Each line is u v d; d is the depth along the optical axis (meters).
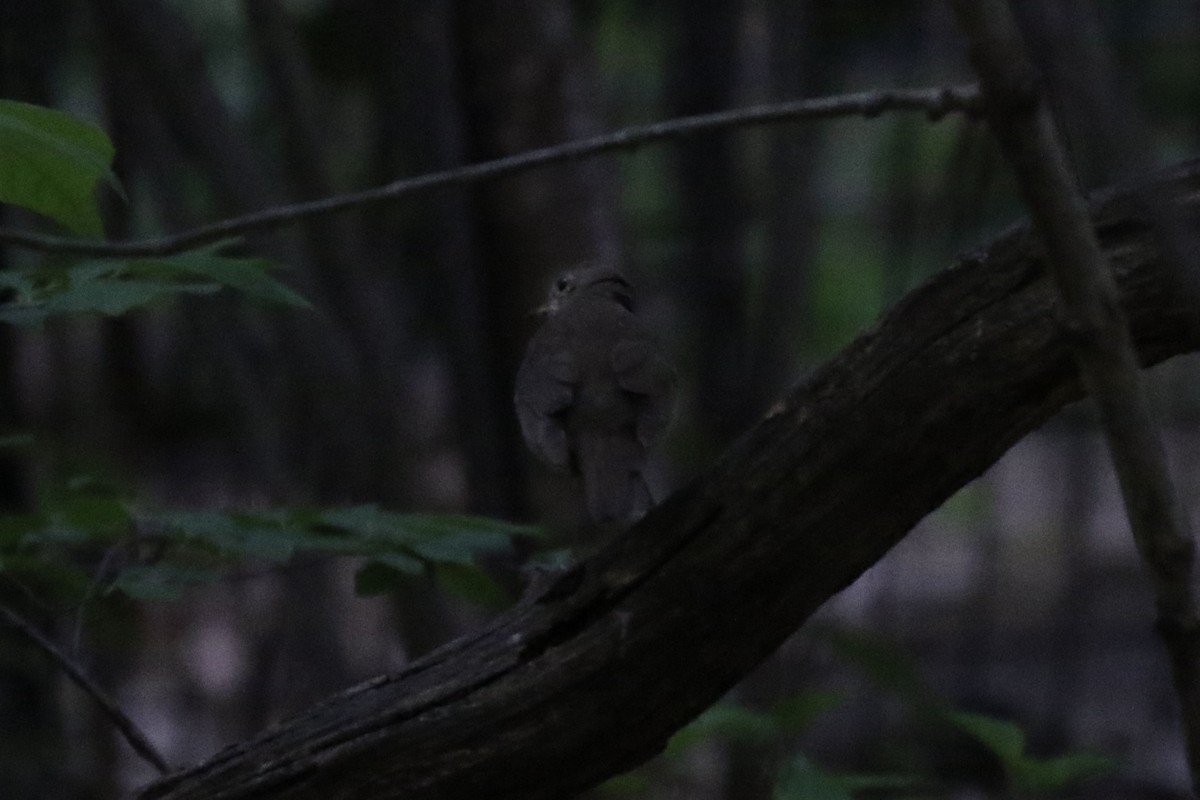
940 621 17.41
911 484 5.27
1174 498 3.92
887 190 17.55
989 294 5.14
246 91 16.72
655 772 9.51
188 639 16.38
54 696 11.88
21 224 13.26
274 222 6.02
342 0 14.17
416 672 5.76
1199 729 4.07
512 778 5.64
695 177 13.92
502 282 10.62
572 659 5.53
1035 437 23.50
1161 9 14.91
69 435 14.25
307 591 13.18
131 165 13.30
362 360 10.43
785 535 5.34
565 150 5.81
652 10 17.19
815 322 19.67
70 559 7.49
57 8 14.34
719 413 13.12
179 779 5.91
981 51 3.56
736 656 5.49
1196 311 5.01
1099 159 8.16
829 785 6.28
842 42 14.81
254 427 12.21
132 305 5.44
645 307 15.65
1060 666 15.71
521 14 10.46
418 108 10.45
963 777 12.96
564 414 7.05
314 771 5.73
